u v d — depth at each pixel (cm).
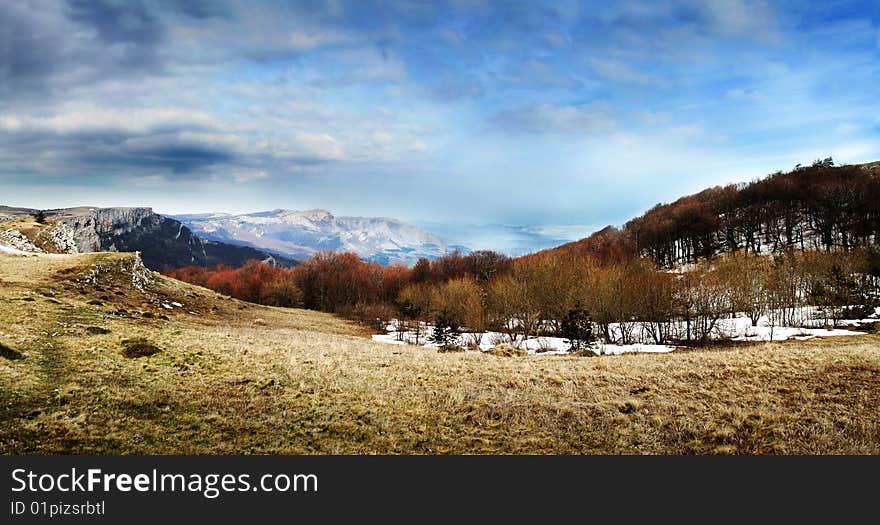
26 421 1542
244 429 1697
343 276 12644
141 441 1539
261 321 5756
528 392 2178
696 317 6375
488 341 6538
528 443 1684
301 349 3072
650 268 8700
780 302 6494
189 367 2330
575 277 7250
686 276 6806
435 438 1711
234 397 1981
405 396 2117
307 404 1958
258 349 2878
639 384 2283
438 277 12444
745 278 6669
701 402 2017
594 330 6569
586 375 2456
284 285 11375
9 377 1839
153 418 1709
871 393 2039
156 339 2834
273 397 2014
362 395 2103
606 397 2102
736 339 5884
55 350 2333
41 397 1730
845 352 2784
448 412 1945
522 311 6869
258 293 12056
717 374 2405
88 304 3831
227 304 6650
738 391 2139
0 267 4434
